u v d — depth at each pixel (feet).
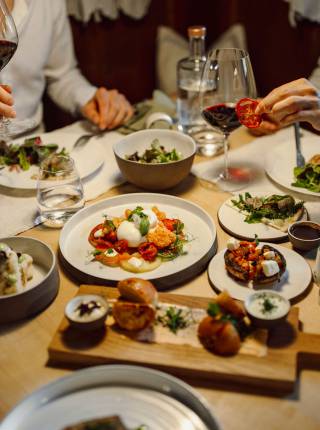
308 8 9.02
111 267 4.20
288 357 3.33
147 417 3.03
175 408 3.07
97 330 3.59
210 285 4.08
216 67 5.03
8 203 5.25
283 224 4.62
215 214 4.92
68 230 4.62
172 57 10.33
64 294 4.07
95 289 3.91
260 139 6.23
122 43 10.41
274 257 4.02
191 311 3.70
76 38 9.86
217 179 5.46
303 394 3.23
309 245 4.29
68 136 6.38
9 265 3.87
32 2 7.59
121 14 10.09
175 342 3.48
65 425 3.00
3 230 4.83
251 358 3.34
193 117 6.46
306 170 5.22
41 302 3.88
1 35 4.89
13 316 3.82
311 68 9.84
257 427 3.03
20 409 3.04
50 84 8.28
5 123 5.47
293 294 3.87
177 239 4.36
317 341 3.44
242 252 4.10
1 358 3.58
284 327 3.54
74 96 7.67
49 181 4.91
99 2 9.53
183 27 11.19
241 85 5.07
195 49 6.33
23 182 5.52
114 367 3.21
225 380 3.31
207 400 3.21
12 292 3.86
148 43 10.73
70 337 3.55
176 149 5.61
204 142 6.20
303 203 4.77
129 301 3.73
